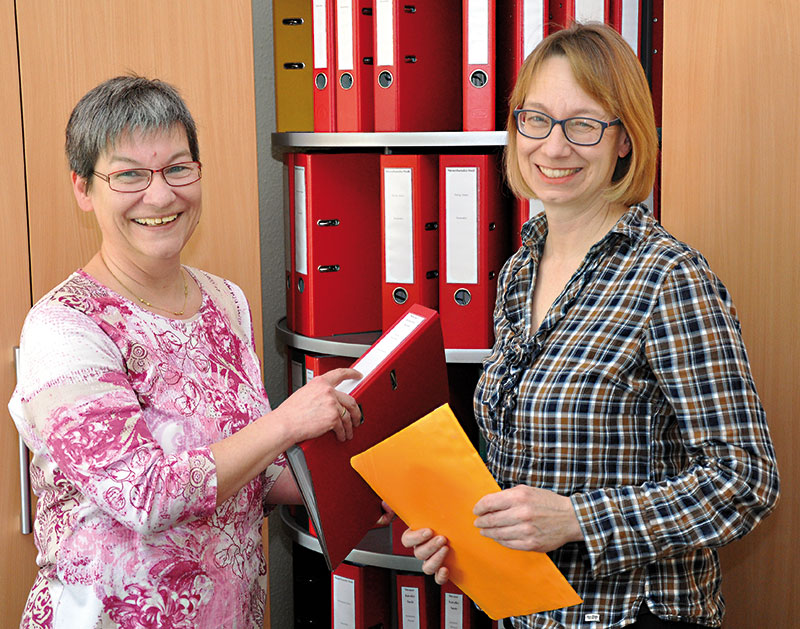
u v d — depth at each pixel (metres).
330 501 1.42
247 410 1.52
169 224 1.43
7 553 1.94
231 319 1.64
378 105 2.06
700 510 1.25
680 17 1.78
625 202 1.42
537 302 1.50
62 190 1.96
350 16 2.06
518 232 2.04
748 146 1.76
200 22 2.06
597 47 1.35
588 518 1.26
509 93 2.01
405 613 2.22
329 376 1.46
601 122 1.35
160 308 1.48
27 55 1.90
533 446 1.36
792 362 1.76
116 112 1.36
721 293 1.32
